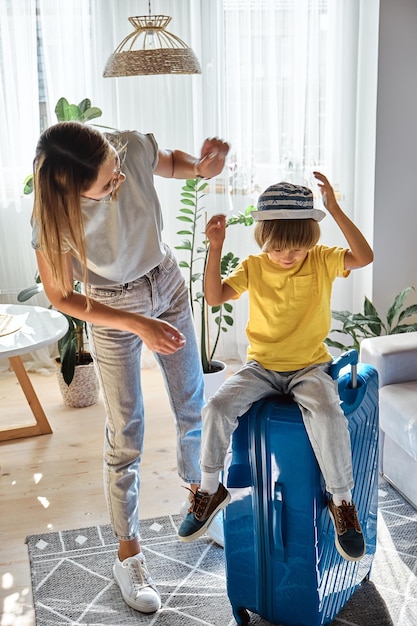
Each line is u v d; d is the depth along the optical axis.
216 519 2.48
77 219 1.72
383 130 3.59
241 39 3.71
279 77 3.76
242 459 1.94
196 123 3.84
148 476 2.91
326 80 3.78
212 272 2.00
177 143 3.85
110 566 2.36
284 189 1.92
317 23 3.68
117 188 1.82
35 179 1.71
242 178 3.88
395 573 2.26
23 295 3.56
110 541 2.49
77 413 3.55
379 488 2.73
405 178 3.67
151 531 2.54
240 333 4.10
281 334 1.98
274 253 1.96
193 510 1.96
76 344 3.61
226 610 2.14
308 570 1.91
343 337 4.05
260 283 2.01
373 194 3.67
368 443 2.09
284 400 1.93
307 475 1.83
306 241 1.92
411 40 3.51
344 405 1.92
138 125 3.82
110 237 1.90
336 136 3.82
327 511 1.92
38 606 2.18
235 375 1.98
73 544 2.48
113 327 1.92
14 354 2.61
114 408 2.14
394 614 2.09
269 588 1.99
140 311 2.08
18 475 2.97
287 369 1.96
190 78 3.77
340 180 3.85
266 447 1.86
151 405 3.59
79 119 3.39
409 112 3.59
